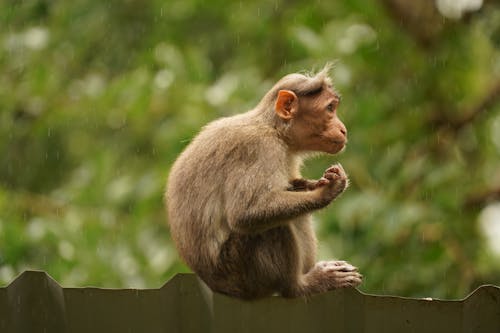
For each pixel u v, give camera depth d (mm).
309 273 18797
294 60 35406
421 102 33594
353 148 30688
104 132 34875
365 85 33625
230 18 35531
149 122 31062
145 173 30812
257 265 18141
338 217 28266
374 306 14938
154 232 30344
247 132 18516
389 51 33625
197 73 30703
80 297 14695
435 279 28766
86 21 34781
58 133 36500
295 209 17672
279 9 35625
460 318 14797
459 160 33344
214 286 18250
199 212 18000
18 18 34531
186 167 18438
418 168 29500
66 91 32906
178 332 14844
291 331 15016
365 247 28875
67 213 28781
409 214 27656
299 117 19172
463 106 33719
